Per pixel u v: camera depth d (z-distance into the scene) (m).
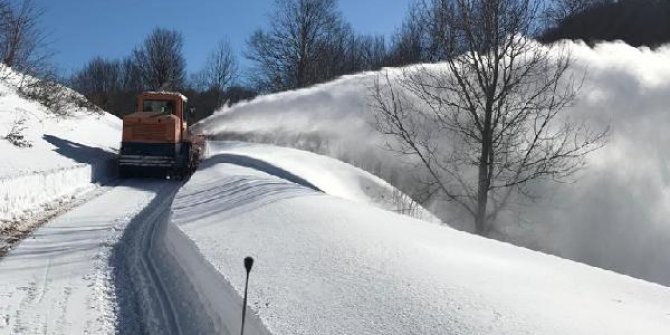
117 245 9.40
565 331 4.46
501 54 12.45
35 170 13.70
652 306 5.22
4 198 11.19
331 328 4.76
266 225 8.64
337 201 10.41
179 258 8.11
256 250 7.33
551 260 6.94
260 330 4.88
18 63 26.08
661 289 5.83
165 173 19.44
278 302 5.38
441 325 4.62
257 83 53.50
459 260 6.54
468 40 12.59
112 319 6.20
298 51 51.91
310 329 4.77
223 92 64.06
